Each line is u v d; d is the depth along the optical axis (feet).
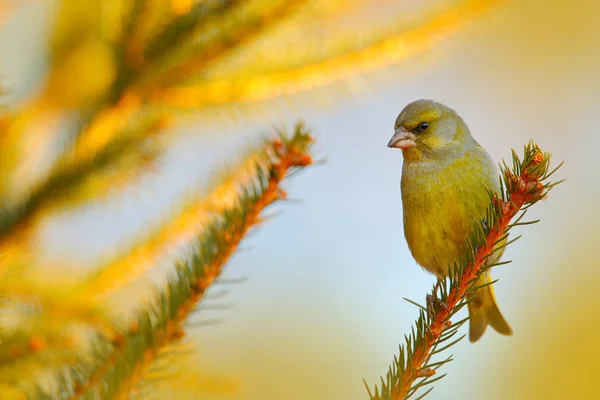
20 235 22.33
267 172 18.39
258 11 24.17
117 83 24.09
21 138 22.94
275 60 26.22
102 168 23.44
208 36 24.17
